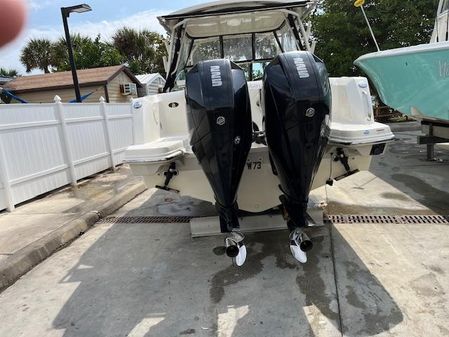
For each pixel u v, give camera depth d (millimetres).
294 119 2379
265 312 2451
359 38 12852
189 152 3068
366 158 3012
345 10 13055
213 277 2973
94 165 7316
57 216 4676
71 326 2496
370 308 2396
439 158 6605
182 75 4520
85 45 24281
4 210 5113
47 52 25484
